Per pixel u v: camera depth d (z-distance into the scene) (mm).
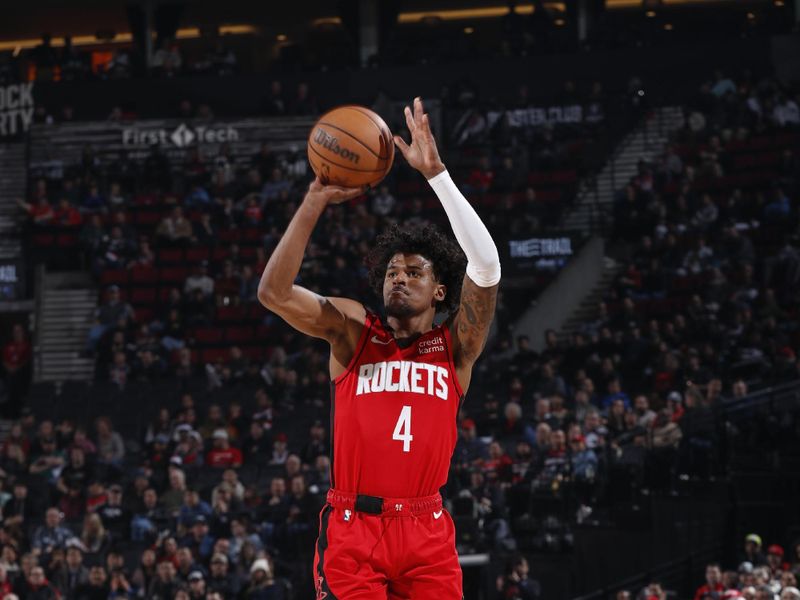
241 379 32000
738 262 33312
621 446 24859
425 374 6559
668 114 42375
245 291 35344
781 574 18766
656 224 36344
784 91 40750
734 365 28188
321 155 6371
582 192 40406
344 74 45656
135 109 45969
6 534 23438
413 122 6375
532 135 42500
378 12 48844
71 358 36844
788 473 23891
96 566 22047
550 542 23266
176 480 25219
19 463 28250
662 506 23531
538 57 44750
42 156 44188
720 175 37969
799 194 35875
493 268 6414
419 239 6781
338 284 33750
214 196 40531
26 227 39188
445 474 6637
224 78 46031
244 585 21219
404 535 6434
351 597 6367
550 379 28797
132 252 37875
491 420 27312
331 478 6648
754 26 45625
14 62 48469
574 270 36156
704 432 24562
